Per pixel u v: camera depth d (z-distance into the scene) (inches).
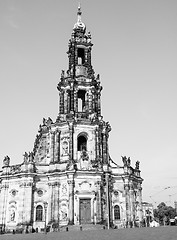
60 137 2874.0
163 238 1120.2
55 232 2154.3
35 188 2696.9
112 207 2723.9
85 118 2989.7
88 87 3149.6
